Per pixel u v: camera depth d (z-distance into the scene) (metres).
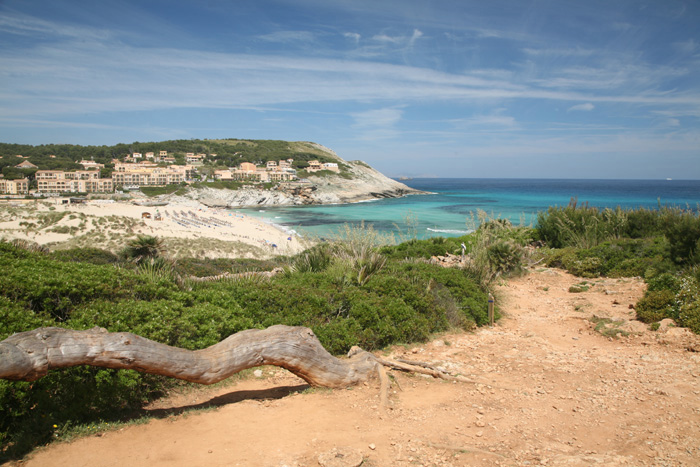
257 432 3.95
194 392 4.92
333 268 9.06
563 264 14.32
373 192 162.62
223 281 8.12
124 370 4.23
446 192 181.88
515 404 4.73
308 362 4.85
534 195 144.50
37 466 3.24
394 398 4.89
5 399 3.57
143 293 6.18
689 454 3.48
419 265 10.53
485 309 8.93
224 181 152.00
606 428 4.07
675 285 8.73
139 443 3.67
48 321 4.45
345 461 3.33
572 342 7.48
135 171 149.62
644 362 6.00
